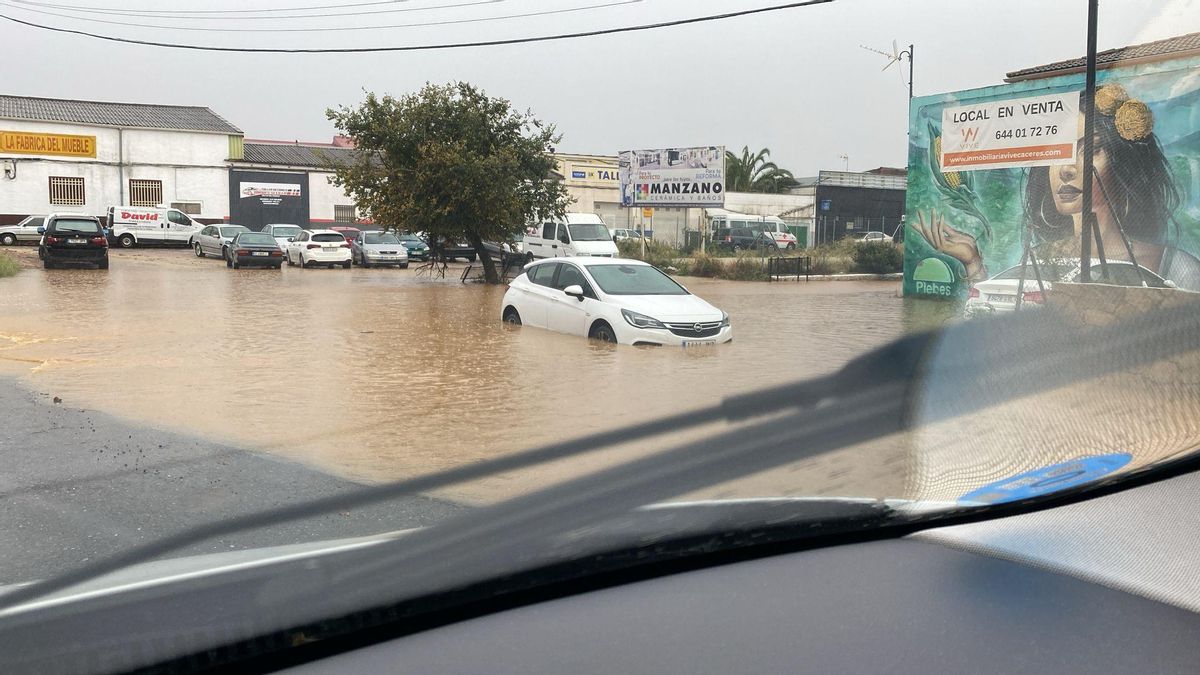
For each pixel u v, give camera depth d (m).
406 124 23.03
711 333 10.37
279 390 7.97
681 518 1.86
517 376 8.58
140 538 4.13
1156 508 2.05
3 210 41.41
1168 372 2.21
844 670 1.44
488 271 24.08
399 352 10.18
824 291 23.11
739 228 42.62
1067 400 2.18
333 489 4.95
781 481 1.97
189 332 12.24
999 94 18.17
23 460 5.64
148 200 44.03
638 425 2.25
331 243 30.08
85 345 10.96
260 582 1.67
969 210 19.02
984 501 2.04
